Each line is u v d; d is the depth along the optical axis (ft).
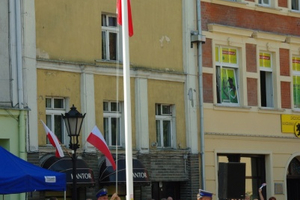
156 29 102.27
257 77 114.32
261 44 115.44
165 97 102.47
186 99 104.73
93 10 95.55
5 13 86.99
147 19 101.40
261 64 116.37
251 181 113.39
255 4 115.14
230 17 111.75
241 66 112.57
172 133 103.55
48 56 90.79
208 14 108.88
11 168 68.54
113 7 97.86
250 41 113.91
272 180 114.32
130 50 99.09
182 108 104.47
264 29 116.26
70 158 89.56
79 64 93.45
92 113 94.38
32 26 89.30
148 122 100.22
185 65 104.99
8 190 67.10
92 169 93.50
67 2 93.04
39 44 90.02
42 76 89.92
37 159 88.17
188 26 105.70
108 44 97.71
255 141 112.88
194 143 104.83
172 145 103.45
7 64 86.58
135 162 95.55
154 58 101.76
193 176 104.27
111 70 96.68
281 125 116.78
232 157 110.83
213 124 107.65
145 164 99.14
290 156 117.50
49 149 89.76
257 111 113.70
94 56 95.14
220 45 110.73
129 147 73.51
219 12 110.32
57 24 91.86
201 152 105.29
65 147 91.09
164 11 103.45
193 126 104.94
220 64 110.63
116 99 97.14
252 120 112.88
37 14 90.02
